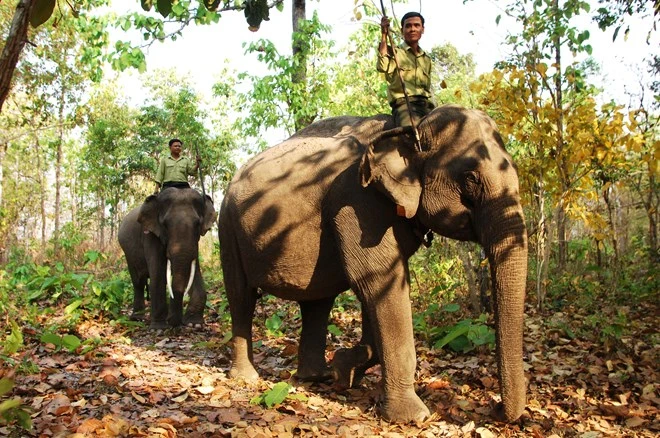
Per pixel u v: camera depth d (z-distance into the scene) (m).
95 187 28.44
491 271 3.88
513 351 3.77
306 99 12.33
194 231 8.63
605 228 7.89
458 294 8.27
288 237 4.79
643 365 5.59
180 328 8.31
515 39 8.35
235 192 5.24
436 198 4.05
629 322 7.09
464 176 3.96
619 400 4.70
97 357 6.18
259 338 7.36
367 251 4.34
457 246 8.56
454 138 4.06
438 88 14.30
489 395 4.82
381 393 4.74
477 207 3.95
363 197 4.39
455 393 4.93
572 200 7.38
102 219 31.36
